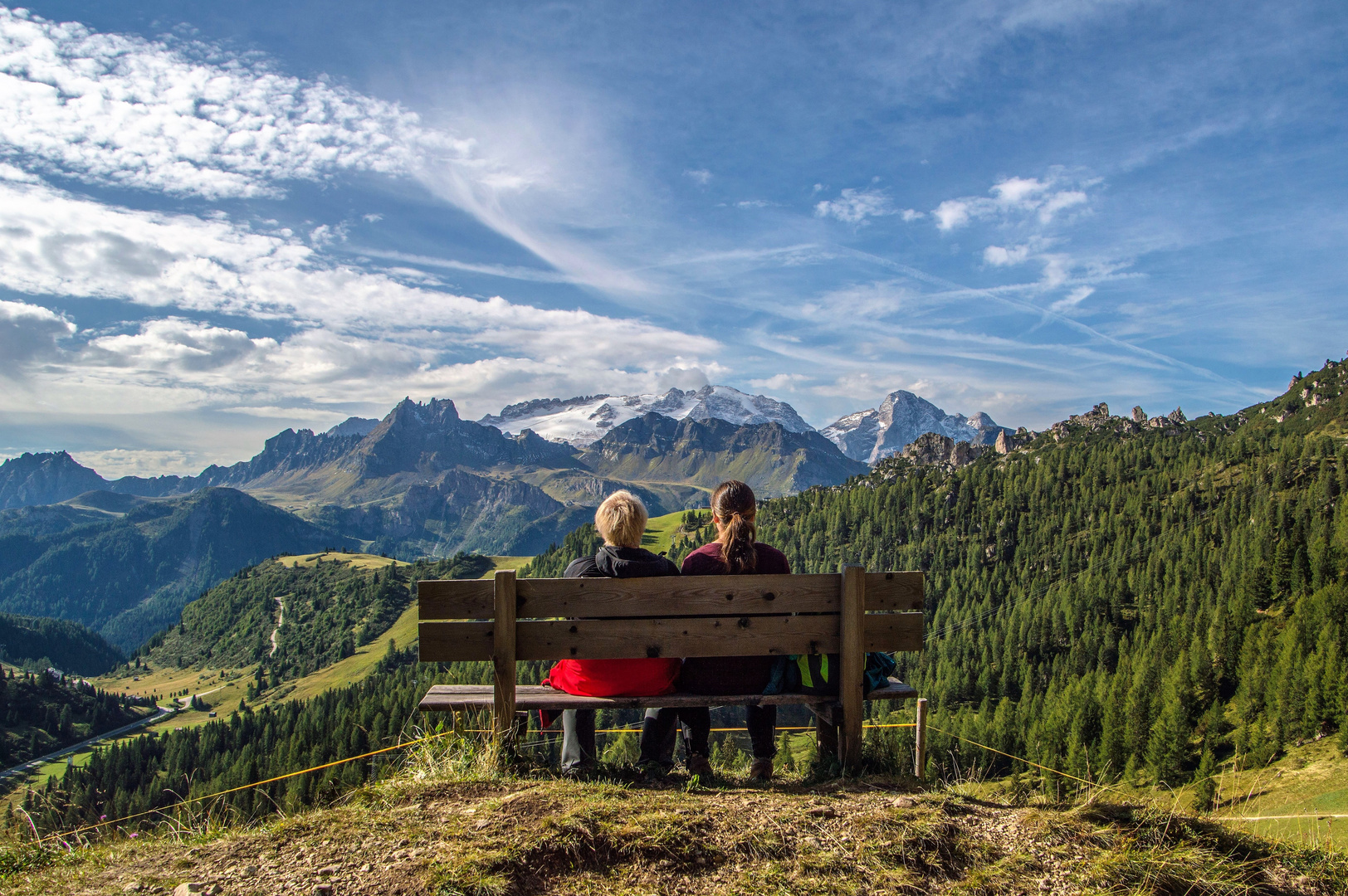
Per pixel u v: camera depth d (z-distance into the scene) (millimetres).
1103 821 4004
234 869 3551
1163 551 157750
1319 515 146875
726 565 5414
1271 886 3547
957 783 5125
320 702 132125
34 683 172875
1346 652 80312
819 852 3635
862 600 5250
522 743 5441
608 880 3434
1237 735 80438
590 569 5520
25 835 4543
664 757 5484
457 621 5121
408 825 3916
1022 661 126125
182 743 121812
